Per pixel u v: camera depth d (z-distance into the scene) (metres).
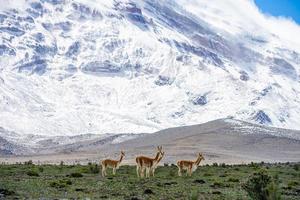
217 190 82.94
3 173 104.75
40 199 65.88
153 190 80.44
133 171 123.75
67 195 71.69
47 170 120.25
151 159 104.56
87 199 66.94
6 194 69.94
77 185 85.31
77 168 128.50
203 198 72.62
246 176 110.94
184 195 75.31
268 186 66.31
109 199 68.69
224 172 123.25
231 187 87.94
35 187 79.62
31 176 100.88
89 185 85.62
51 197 68.81
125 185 86.50
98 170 118.50
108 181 93.06
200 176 110.44
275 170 130.62
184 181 96.56
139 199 69.75
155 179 99.44
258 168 136.25
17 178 94.56
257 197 66.25
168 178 102.56
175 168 137.62
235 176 111.12
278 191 66.81
